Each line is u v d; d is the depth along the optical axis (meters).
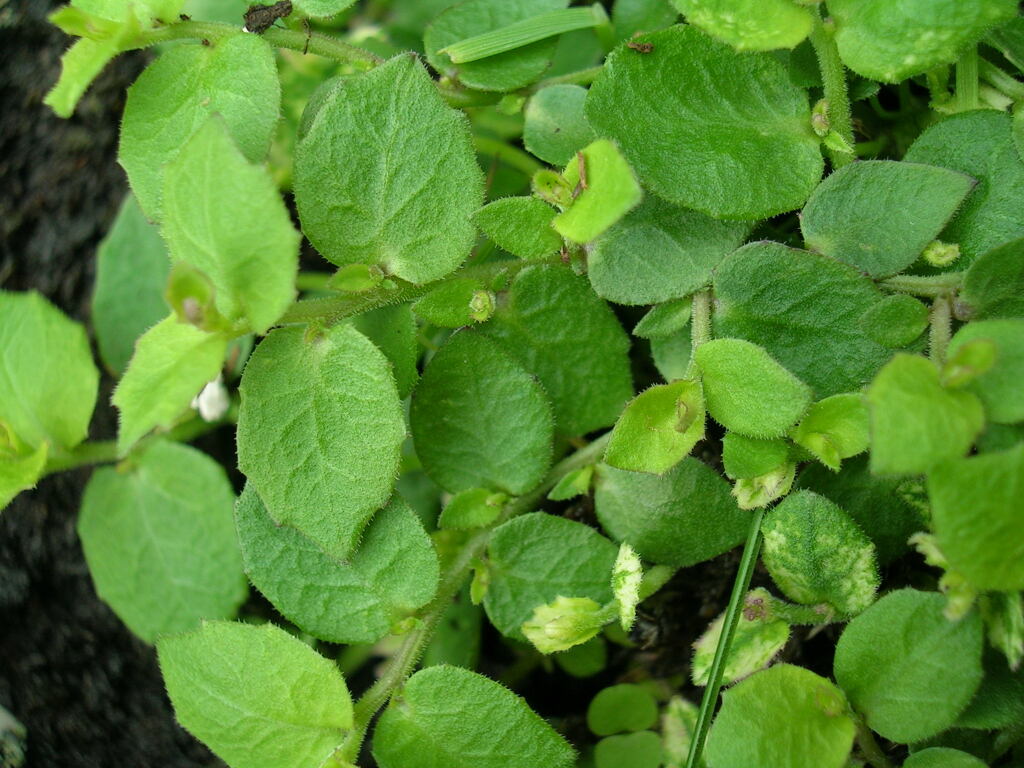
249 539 0.09
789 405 0.08
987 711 0.08
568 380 0.10
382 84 0.09
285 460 0.09
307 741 0.09
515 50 0.11
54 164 0.13
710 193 0.09
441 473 0.10
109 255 0.12
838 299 0.09
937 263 0.09
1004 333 0.07
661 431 0.08
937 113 0.10
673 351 0.10
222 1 0.12
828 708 0.08
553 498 0.10
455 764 0.09
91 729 0.13
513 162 0.12
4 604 0.13
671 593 0.11
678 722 0.11
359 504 0.09
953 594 0.08
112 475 0.12
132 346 0.12
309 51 0.10
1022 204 0.09
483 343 0.10
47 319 0.11
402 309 0.10
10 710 0.13
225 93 0.09
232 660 0.09
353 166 0.09
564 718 0.12
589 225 0.08
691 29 0.09
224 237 0.08
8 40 0.13
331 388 0.09
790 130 0.09
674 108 0.09
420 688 0.09
